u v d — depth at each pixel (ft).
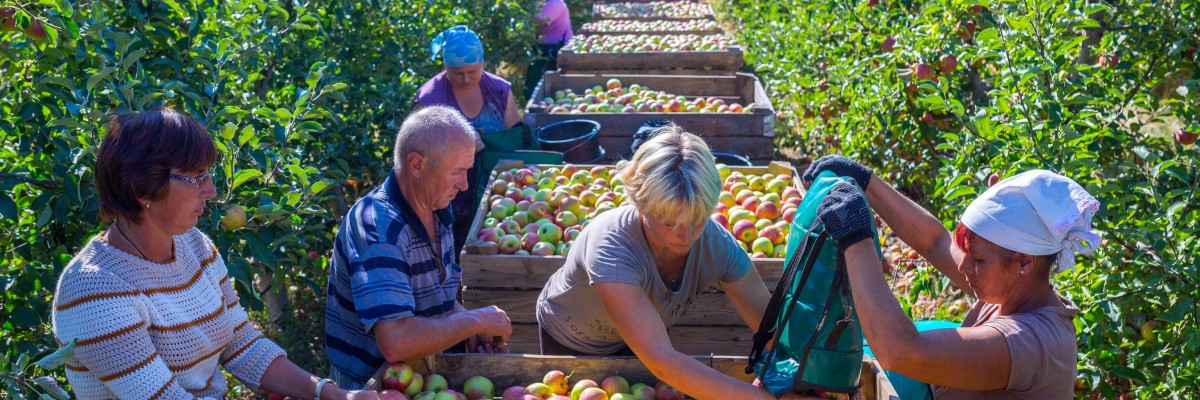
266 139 12.50
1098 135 11.60
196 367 6.61
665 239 7.23
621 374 8.46
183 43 12.62
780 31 28.25
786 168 14.97
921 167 19.25
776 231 12.16
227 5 13.42
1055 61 12.25
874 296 6.26
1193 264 9.56
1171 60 14.92
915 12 19.92
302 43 16.47
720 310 11.50
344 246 7.86
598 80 26.43
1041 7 11.89
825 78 23.39
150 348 6.02
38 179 9.93
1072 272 11.05
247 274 10.55
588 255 7.63
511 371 8.52
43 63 10.54
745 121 20.13
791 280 6.73
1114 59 14.94
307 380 7.32
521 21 29.91
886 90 18.03
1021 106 11.76
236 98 13.12
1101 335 10.52
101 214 6.01
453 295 8.64
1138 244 10.19
